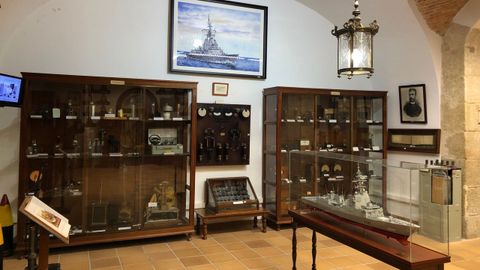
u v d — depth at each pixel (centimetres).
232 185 530
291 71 575
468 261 405
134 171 469
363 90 586
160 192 481
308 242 461
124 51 479
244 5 540
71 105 439
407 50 537
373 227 263
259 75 550
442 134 516
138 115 466
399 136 574
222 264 384
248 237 480
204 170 522
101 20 468
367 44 286
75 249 424
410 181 244
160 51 497
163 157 485
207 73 521
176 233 455
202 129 515
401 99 569
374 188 290
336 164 380
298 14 577
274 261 395
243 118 536
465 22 478
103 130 455
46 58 444
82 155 443
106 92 453
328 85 599
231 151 530
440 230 237
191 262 389
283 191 516
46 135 432
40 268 257
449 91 505
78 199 442
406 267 221
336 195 342
